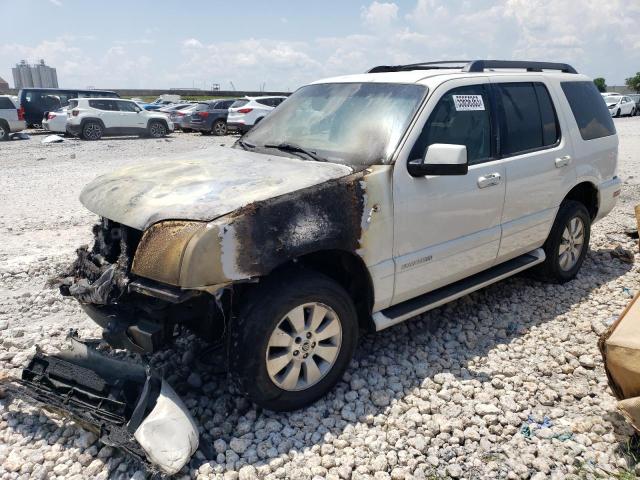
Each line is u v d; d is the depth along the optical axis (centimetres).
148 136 2441
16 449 311
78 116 2259
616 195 595
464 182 411
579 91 554
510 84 473
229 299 327
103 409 311
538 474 295
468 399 362
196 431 301
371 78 444
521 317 482
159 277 299
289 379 334
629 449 312
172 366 396
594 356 416
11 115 2258
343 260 365
